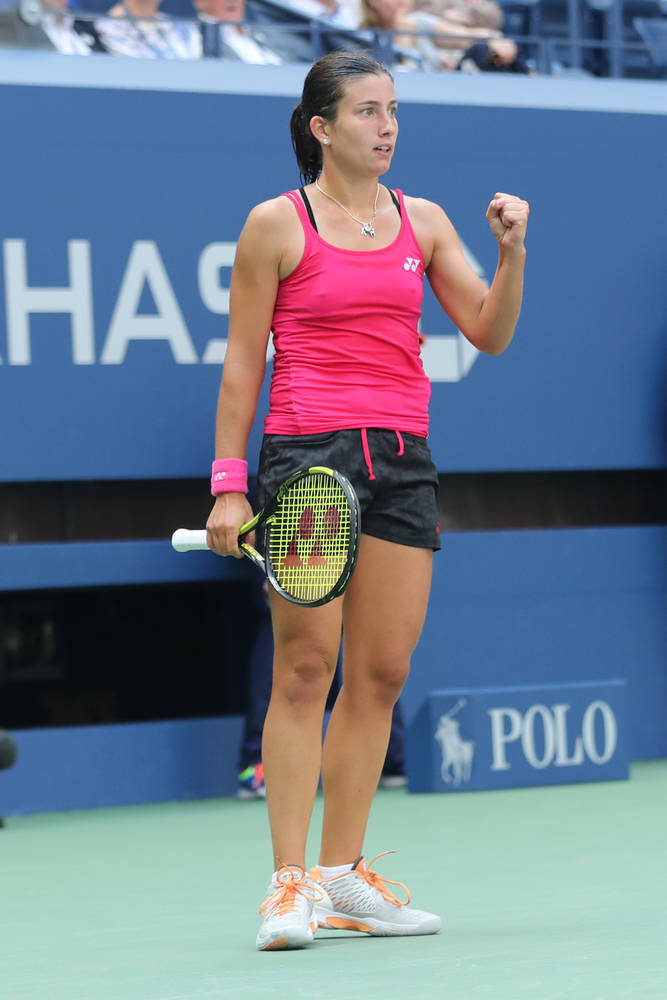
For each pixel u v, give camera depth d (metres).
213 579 23.94
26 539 23.77
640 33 30.66
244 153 24.59
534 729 23.73
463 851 17.36
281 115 24.89
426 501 10.97
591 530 26.44
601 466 26.58
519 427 26.00
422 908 13.02
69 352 23.53
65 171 23.59
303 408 10.71
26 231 23.38
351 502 9.88
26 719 26.86
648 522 27.64
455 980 8.89
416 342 11.04
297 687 10.80
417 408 10.98
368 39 27.67
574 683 25.88
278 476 10.77
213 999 8.62
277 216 10.72
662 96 27.58
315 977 9.22
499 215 10.81
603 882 14.43
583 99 26.80
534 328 26.14
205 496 24.89
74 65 23.95
